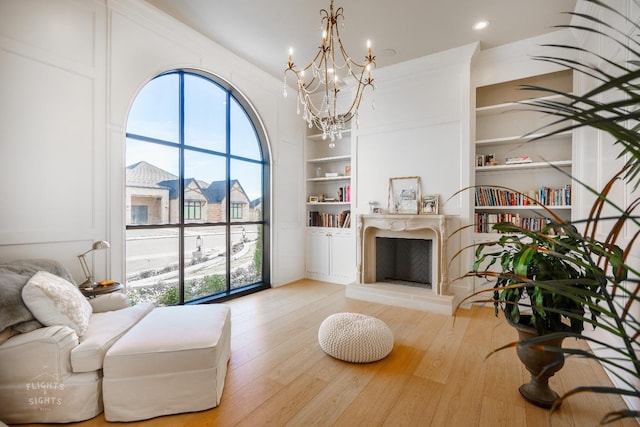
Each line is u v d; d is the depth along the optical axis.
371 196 4.46
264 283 4.70
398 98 4.23
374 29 3.32
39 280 1.90
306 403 1.94
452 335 2.94
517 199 3.79
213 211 4.09
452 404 1.93
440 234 3.73
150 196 3.40
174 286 3.64
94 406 1.80
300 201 5.29
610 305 0.89
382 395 2.02
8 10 2.25
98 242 2.48
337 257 5.02
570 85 3.71
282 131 4.89
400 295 3.82
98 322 2.11
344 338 2.45
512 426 1.74
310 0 2.88
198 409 1.87
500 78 3.75
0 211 2.23
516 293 1.84
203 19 3.19
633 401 1.86
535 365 1.89
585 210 2.96
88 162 2.68
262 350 2.63
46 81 2.44
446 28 3.31
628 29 2.00
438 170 3.96
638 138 0.74
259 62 4.13
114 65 2.85
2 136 2.23
